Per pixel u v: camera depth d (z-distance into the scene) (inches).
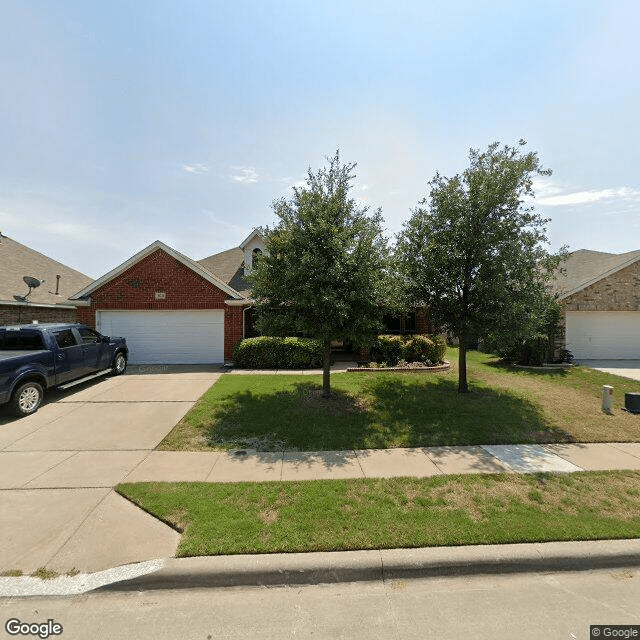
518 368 503.8
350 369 456.8
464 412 293.9
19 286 569.0
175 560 121.6
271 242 312.2
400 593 114.9
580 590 116.4
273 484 173.8
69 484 175.2
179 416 283.3
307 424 263.6
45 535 135.0
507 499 161.9
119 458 206.8
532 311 311.1
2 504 156.8
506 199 311.4
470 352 678.5
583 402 331.3
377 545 129.1
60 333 334.6
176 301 512.7
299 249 299.1
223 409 297.0
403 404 314.3
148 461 202.5
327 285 294.8
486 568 124.0
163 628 100.1
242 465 197.3
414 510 151.6
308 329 297.7
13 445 226.2
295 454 213.6
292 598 112.4
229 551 124.9
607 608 108.8
